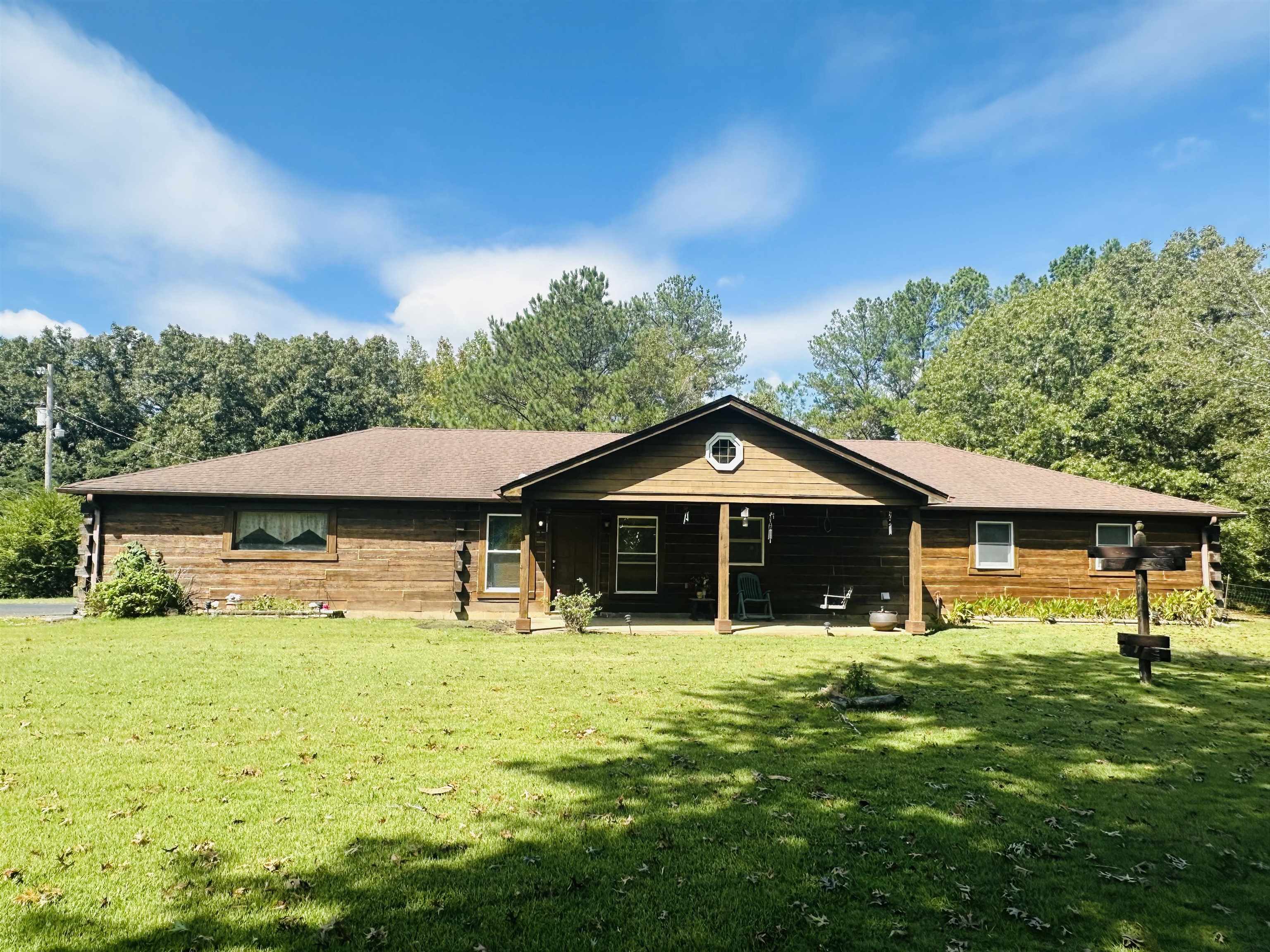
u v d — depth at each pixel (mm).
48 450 28047
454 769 5672
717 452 14328
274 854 4191
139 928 3420
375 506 15891
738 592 16844
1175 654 12500
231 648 10719
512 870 4094
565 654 11039
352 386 41625
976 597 17438
